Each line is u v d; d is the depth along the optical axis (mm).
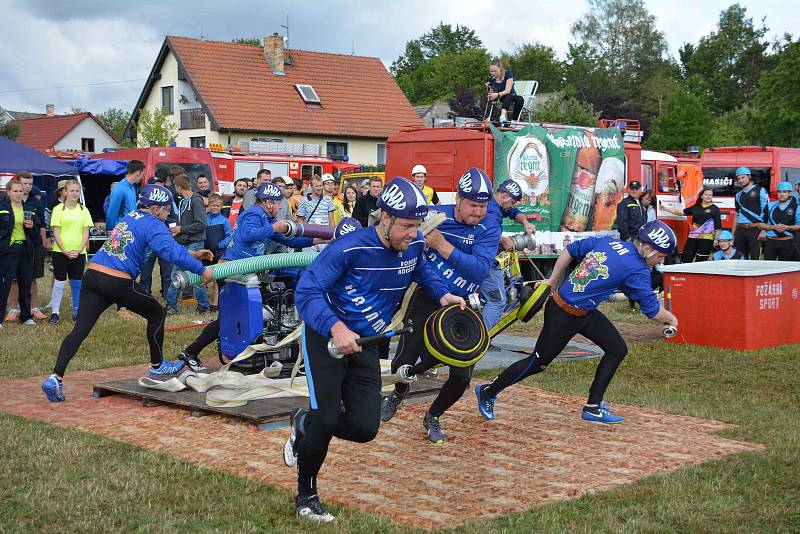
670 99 62500
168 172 15547
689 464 6117
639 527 4887
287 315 8492
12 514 4898
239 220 8367
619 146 17000
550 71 101750
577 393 8430
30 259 12352
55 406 7605
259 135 43094
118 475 5641
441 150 15594
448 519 4941
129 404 7699
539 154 15539
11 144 15422
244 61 45594
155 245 7629
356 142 45875
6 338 11070
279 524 4828
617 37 90250
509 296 9305
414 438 6719
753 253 15062
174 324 12414
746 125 63875
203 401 7379
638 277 6832
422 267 5285
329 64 48062
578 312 6969
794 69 46438
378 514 5004
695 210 17297
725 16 108250
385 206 4617
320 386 4758
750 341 10992
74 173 15680
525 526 4844
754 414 7633
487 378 9016
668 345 11344
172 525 4781
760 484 5699
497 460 6176
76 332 7719
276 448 6344
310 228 8484
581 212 16297
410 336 6492
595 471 5934
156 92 47156
